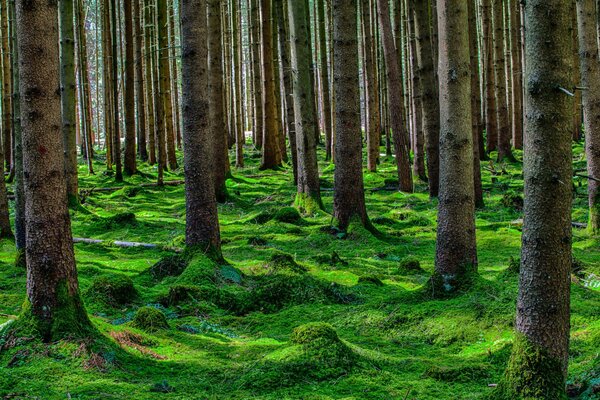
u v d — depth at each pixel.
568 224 3.69
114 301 6.86
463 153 6.69
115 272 8.88
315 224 12.80
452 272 6.67
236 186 19.09
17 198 9.05
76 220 13.60
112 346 4.89
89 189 19.44
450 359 5.16
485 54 25.12
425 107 14.92
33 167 4.78
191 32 8.40
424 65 14.63
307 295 7.16
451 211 6.70
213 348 5.44
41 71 4.70
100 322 5.34
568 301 3.74
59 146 4.87
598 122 10.29
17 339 4.70
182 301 7.00
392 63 16.83
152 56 25.34
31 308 4.84
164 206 16.78
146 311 5.93
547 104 3.62
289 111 18.64
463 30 6.66
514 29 24.66
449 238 6.69
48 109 4.77
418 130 19.19
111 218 13.20
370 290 7.68
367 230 11.45
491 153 24.64
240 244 11.10
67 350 4.64
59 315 4.80
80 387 4.19
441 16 6.72
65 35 13.80
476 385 4.43
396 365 4.89
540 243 3.69
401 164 17.11
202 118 8.58
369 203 15.95
